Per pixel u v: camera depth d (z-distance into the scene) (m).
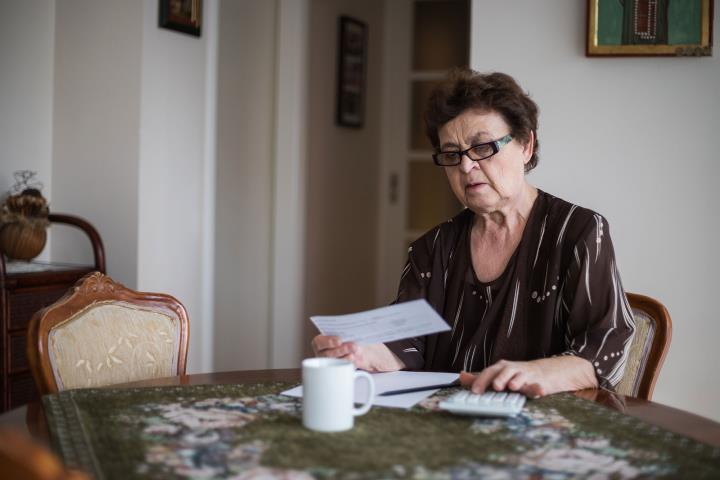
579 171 2.52
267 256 3.86
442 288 1.77
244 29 3.74
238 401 1.34
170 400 1.34
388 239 4.75
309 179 3.90
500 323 1.64
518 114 1.61
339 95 4.16
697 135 2.43
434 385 1.45
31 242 2.77
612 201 2.50
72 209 3.17
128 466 1.00
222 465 1.00
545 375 1.41
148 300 1.80
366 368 1.59
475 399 1.27
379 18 4.59
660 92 2.46
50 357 1.60
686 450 1.09
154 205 3.12
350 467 1.00
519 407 1.26
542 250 1.65
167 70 3.15
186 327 1.82
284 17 3.77
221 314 3.80
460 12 4.57
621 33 2.44
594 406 1.31
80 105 3.15
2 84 3.01
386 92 4.69
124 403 1.32
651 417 1.27
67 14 3.17
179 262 3.27
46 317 1.62
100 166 3.12
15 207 2.76
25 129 3.10
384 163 4.72
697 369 2.45
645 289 2.48
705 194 2.43
